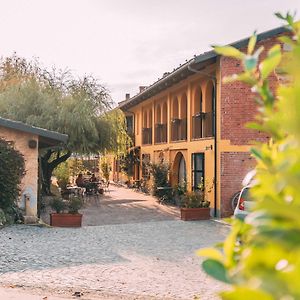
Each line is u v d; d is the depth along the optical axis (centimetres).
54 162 2481
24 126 1542
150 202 2397
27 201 1545
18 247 1093
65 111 2197
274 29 1549
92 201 2467
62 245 1134
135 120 3419
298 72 91
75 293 735
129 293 738
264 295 82
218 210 1703
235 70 1666
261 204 90
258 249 92
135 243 1181
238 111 1680
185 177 2225
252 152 122
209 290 746
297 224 86
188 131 2109
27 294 728
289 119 90
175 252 1063
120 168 3706
